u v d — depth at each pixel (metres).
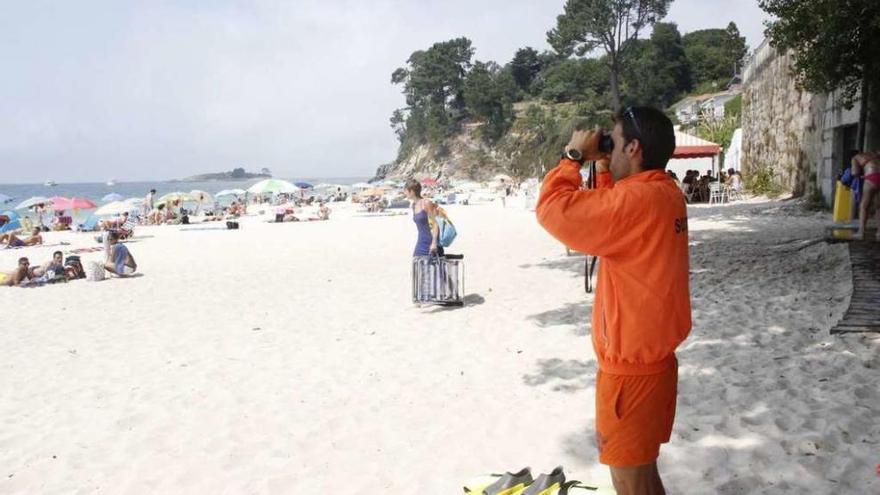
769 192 27.19
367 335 8.34
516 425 5.11
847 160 18.52
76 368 7.52
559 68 140.12
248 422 5.52
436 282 9.61
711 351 6.45
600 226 2.39
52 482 4.58
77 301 12.14
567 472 4.28
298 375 6.79
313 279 13.35
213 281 13.78
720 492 3.82
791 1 12.48
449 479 4.30
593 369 6.36
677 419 4.89
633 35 78.44
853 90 14.77
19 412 6.08
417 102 160.00
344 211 44.34
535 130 125.94
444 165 138.62
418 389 6.13
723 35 127.62
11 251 23.31
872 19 11.38
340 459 4.71
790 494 3.72
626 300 2.45
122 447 5.14
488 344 7.56
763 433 4.51
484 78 136.75
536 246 16.94
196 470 4.66
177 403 6.09
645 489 2.59
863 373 5.38
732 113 56.56
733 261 11.54
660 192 2.43
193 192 42.38
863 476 3.81
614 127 2.56
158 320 10.05
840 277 9.00
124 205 33.28
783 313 7.55
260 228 29.88
